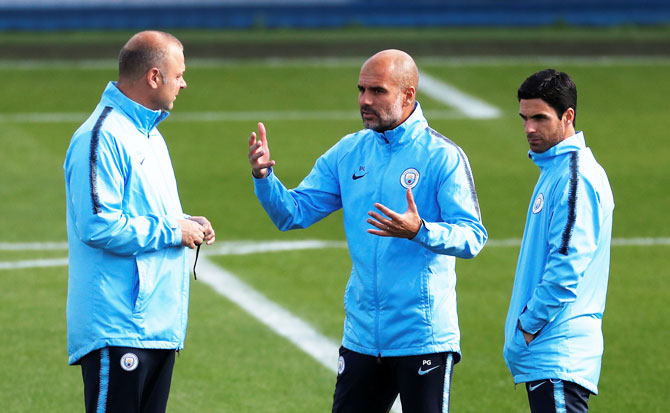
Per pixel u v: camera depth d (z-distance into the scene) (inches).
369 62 631.2
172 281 637.3
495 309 1167.0
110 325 616.1
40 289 1216.2
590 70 2677.2
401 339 636.7
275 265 1341.0
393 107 629.3
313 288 1243.2
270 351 1019.3
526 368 617.3
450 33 2972.4
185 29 2960.1
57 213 1593.3
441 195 635.5
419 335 633.6
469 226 624.4
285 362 989.2
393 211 613.3
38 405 865.5
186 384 923.4
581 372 605.6
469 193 634.8
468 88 2522.1
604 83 2571.4
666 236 1504.7
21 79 2464.3
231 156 1961.1
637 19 3097.9
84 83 2468.0
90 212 599.5
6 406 860.0
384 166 649.0
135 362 621.0
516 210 1638.8
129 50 626.5
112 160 610.2
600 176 610.5
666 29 3080.7
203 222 665.6
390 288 635.5
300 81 2534.5
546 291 597.9
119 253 609.9
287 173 1852.9
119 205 611.8
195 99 2364.7
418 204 640.4
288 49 2760.8
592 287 616.1
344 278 1290.6
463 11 3056.1
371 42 2797.7
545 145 620.4
